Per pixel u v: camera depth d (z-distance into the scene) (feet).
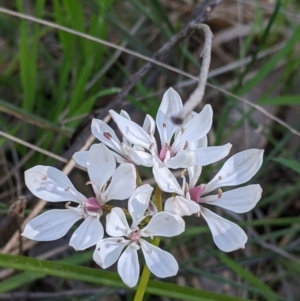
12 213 0.73
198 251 0.90
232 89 0.91
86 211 0.59
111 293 0.81
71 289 0.87
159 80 0.99
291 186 0.93
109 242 0.58
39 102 0.92
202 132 0.60
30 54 0.88
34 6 1.00
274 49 1.01
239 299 0.65
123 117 0.60
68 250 0.87
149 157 0.59
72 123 0.87
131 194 0.59
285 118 1.00
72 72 0.95
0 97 0.95
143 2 1.04
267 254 0.87
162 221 0.57
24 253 0.82
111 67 1.00
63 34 0.87
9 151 0.93
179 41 0.77
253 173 0.61
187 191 0.59
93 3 0.86
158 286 0.65
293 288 0.89
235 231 0.59
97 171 0.59
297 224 0.93
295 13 1.03
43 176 0.60
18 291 0.85
